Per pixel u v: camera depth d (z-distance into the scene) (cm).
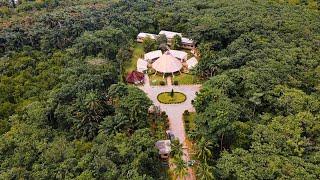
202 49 13925
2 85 11594
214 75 13025
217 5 18150
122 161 9006
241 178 7931
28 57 13150
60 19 15738
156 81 13362
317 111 9956
